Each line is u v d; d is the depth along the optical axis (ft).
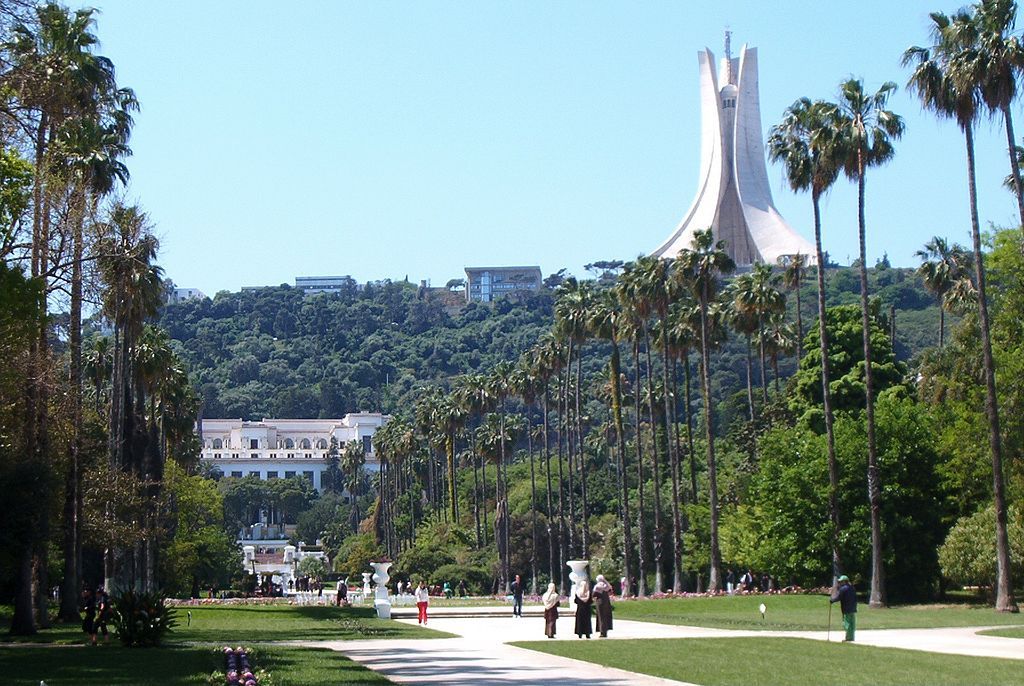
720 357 649.61
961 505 227.20
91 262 158.40
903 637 140.77
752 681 89.56
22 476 145.59
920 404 250.57
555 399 561.43
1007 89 180.75
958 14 187.93
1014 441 207.72
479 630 166.09
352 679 91.91
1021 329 215.31
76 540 197.88
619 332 321.73
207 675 93.81
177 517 337.72
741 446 325.42
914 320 641.40
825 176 224.74
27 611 162.71
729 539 283.38
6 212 125.18
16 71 123.65
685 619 183.01
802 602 213.25
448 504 561.84
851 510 239.09
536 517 419.74
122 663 107.04
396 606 283.18
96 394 318.45
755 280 330.54
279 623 188.55
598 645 126.93
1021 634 143.33
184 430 364.38
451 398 513.86
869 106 224.33
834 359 282.15
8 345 135.85
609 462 516.73
